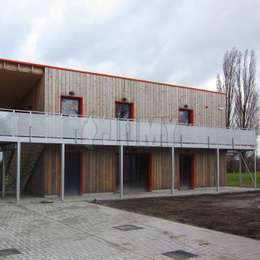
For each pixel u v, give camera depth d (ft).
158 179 66.03
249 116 136.15
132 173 63.52
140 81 64.80
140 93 64.64
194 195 59.21
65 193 55.88
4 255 21.35
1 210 39.96
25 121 48.16
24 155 58.18
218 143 67.51
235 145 70.08
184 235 26.81
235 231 28.50
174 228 29.53
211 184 73.00
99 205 44.80
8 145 55.42
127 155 63.10
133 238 25.80
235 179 105.60
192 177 70.49
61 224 31.37
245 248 22.88
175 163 68.44
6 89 62.18
